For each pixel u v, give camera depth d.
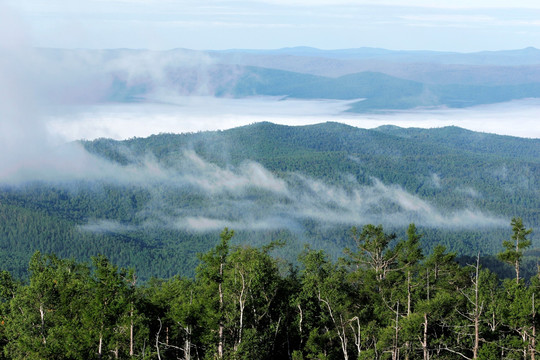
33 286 51.38
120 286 47.19
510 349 47.66
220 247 47.72
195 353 53.31
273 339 53.44
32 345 45.78
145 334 48.72
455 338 51.56
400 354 51.91
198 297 51.09
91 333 45.06
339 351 53.62
